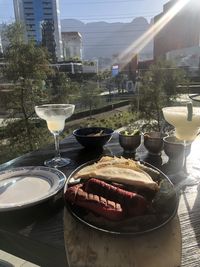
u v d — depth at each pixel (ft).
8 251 2.44
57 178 3.19
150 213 2.21
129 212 2.17
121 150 4.65
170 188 2.54
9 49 14.37
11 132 15.35
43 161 4.26
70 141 5.32
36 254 2.29
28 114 15.30
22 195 2.81
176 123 3.72
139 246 2.08
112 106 40.11
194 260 1.97
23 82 14.70
